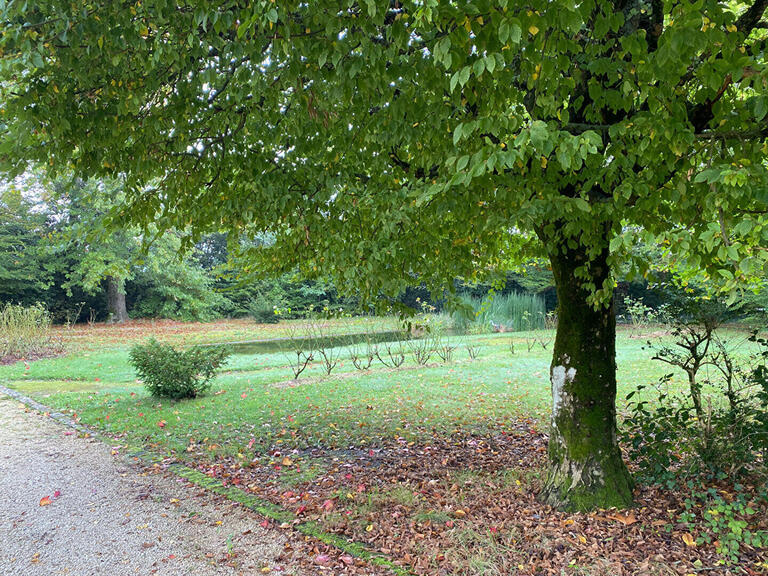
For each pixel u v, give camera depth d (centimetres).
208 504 425
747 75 199
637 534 338
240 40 261
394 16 291
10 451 586
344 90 259
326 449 578
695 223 244
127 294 2811
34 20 251
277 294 2756
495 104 226
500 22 173
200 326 2505
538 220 291
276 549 344
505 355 1313
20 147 285
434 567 311
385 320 1535
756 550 314
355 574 308
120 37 263
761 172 189
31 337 1470
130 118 317
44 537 372
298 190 403
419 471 491
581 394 385
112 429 672
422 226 361
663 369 973
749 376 408
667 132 215
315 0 225
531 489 424
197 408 780
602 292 324
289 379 1041
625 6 275
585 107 304
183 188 407
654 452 392
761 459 411
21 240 2289
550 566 306
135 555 342
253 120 361
